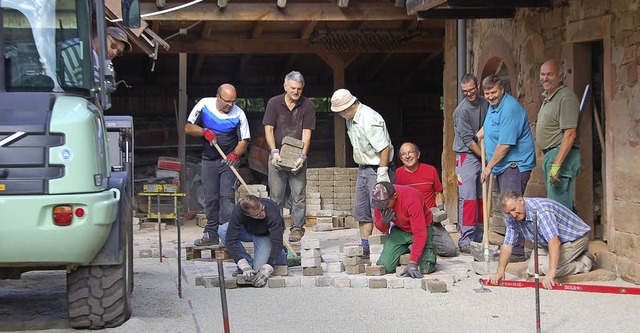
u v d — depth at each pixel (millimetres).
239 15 13500
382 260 8703
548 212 7863
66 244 6098
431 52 17844
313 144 20469
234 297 7859
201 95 20375
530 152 9469
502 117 9297
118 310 6617
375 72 20219
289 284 8391
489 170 9234
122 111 19875
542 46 10422
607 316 6793
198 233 13828
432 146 21172
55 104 6277
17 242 6012
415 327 6512
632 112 8375
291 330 6465
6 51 6551
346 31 16219
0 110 6160
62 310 7426
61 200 6039
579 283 8273
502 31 11750
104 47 6793
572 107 8828
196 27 15789
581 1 9391
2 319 7035
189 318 6953
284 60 19891
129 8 6844
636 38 8328
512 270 8812
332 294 7926
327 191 14891
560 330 6344
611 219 8750
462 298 7594
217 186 10727
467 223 10328
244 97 20500
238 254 8453
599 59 9602
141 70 19812
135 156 19469
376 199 8359
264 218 8461
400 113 21000
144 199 15445
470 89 10148
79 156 6152
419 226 8352
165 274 9344
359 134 9672
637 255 8234
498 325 6527
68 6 6719
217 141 10680
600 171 9734
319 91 20906
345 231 13688
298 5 13648
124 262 6652
